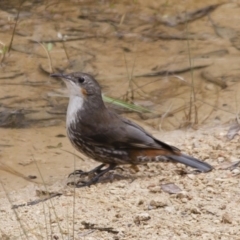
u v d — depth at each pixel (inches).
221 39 683.4
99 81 621.9
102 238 379.9
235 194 425.1
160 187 438.3
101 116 471.5
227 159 479.2
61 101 593.9
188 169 470.9
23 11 725.3
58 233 386.9
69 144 530.9
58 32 691.4
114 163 474.9
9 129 553.6
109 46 674.2
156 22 712.4
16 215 394.9
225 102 583.2
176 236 379.2
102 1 747.4
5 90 607.2
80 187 455.8
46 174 485.4
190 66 610.9
